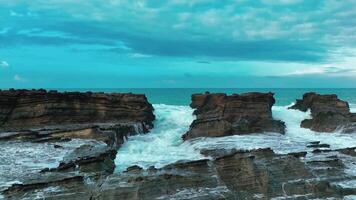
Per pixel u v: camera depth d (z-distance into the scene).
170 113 52.19
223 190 24.78
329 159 30.73
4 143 36.94
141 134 44.81
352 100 107.56
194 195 23.98
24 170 29.16
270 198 25.33
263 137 41.78
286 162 28.14
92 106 47.75
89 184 25.05
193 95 54.53
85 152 31.27
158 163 32.03
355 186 26.98
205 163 27.03
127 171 26.16
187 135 41.75
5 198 23.36
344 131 44.94
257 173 26.48
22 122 44.50
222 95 50.53
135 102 48.53
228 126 42.38
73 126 43.38
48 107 45.88
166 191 24.06
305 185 26.36
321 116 47.84
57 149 35.16
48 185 24.56
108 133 38.47
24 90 46.38
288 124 49.28
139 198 23.36
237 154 27.59
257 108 48.31
